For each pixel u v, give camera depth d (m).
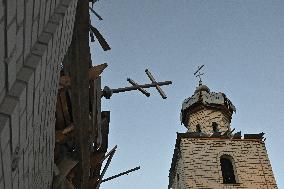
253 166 30.58
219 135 32.84
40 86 4.48
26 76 3.79
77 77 7.97
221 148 31.91
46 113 5.36
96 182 10.65
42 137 5.34
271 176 29.84
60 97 8.07
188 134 32.78
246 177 29.69
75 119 8.34
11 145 3.66
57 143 8.32
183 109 39.75
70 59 7.91
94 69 8.63
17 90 3.62
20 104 3.68
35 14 4.07
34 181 5.44
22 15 3.61
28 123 4.20
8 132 3.47
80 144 8.68
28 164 4.67
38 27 4.32
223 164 31.47
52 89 5.64
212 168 30.09
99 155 10.23
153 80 11.27
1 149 3.43
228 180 30.33
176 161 34.25
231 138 32.50
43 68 4.43
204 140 32.44
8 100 3.50
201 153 31.34
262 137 32.88
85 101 8.18
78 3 7.28
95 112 9.23
